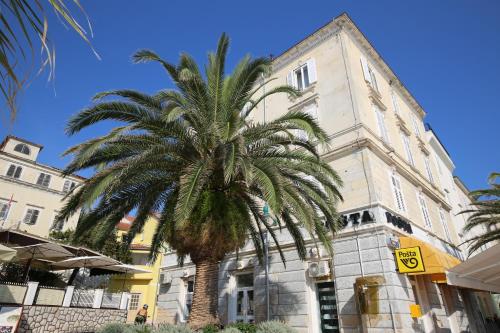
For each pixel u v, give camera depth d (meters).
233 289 16.80
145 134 9.45
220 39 10.26
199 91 9.90
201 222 9.17
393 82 23.59
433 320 13.64
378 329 11.34
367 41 20.70
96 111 9.02
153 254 12.45
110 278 25.08
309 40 20.41
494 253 8.58
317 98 18.23
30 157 30.67
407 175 18.14
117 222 10.50
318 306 13.74
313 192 10.47
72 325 13.52
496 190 19.31
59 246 15.23
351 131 15.90
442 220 21.94
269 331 9.20
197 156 10.26
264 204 16.34
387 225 13.03
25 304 12.20
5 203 27.62
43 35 1.60
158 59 9.84
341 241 13.67
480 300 22.75
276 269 15.30
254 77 10.52
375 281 11.86
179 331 8.62
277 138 10.34
